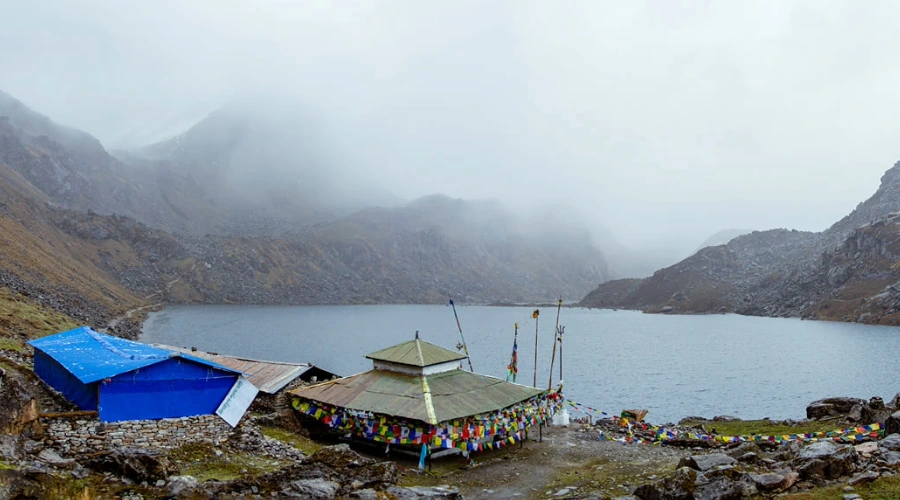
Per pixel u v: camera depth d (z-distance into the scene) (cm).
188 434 3147
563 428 5069
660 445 4431
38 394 3469
